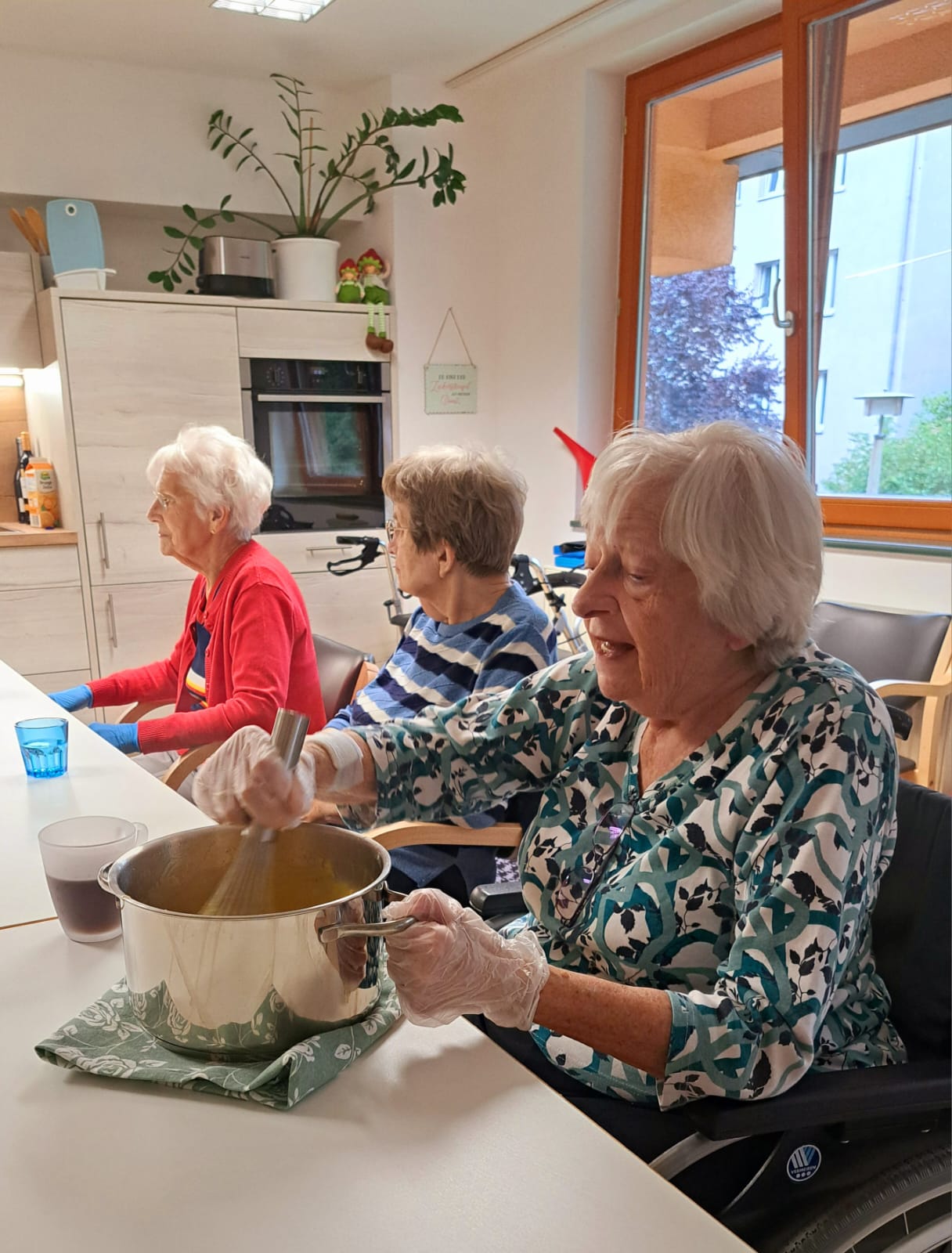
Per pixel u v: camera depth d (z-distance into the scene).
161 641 3.54
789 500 0.89
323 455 3.77
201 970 0.66
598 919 0.97
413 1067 0.71
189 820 1.20
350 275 3.75
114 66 3.49
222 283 3.52
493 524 1.53
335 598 3.86
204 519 2.08
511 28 3.27
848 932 0.82
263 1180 0.59
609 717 1.09
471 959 0.74
